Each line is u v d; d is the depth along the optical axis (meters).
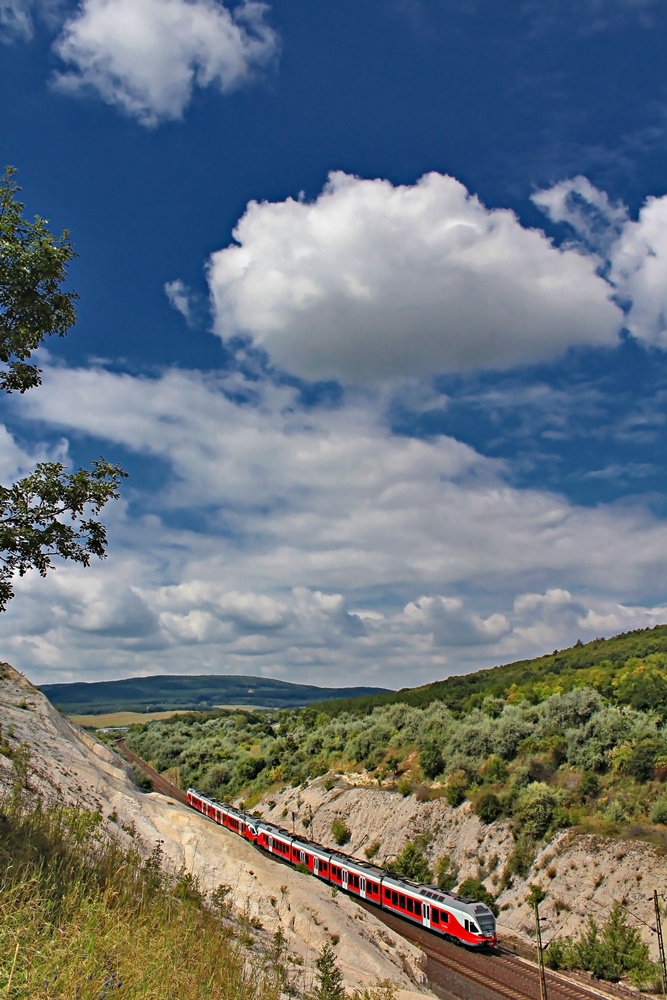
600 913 46.31
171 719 188.50
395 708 103.50
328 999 12.28
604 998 36.81
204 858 19.23
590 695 73.88
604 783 60.06
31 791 14.48
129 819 18.92
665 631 131.38
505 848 58.47
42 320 11.88
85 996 6.26
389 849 67.81
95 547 11.98
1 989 5.97
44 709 26.09
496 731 74.31
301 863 58.03
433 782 75.56
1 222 11.55
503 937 48.28
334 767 95.25
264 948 14.51
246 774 102.62
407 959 22.45
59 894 8.98
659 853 48.25
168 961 8.07
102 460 12.04
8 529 10.95
